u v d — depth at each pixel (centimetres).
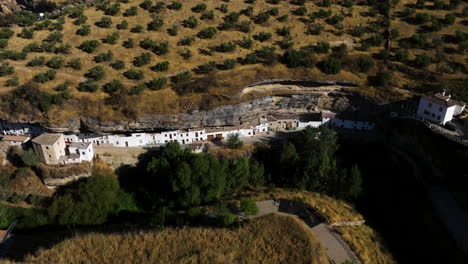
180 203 6925
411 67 9156
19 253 6366
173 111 8156
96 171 7988
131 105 8112
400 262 5578
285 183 7556
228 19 10919
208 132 8606
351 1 11675
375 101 8681
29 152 7775
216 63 9338
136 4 11756
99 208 6950
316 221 6009
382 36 10100
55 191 7912
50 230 6931
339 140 8619
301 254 5006
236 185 7262
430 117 8006
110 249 5194
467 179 6769
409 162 7844
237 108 8488
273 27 10681
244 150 8288
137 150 8319
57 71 9112
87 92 8438
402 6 11275
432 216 6556
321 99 9169
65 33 10531
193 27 10669
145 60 9356
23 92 8062
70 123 8025
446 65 9125
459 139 7119
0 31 10369
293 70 9050
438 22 10306
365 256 5325
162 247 5181
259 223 5569
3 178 7775
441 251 5819
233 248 5122
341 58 9375
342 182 6894
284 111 9262
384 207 6888
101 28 10694
